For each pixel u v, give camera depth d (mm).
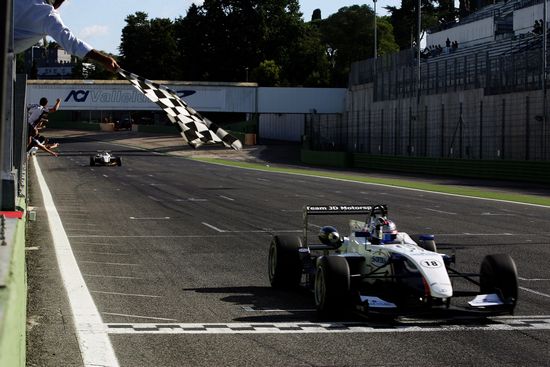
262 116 175625
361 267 15844
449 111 88000
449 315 14953
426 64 96062
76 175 73188
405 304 14672
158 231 30312
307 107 130625
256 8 187750
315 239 28031
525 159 73938
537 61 74062
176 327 13969
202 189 56500
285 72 189000
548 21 93688
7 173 12375
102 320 14359
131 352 12047
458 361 11773
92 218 35281
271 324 14336
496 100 78812
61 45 6266
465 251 24859
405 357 11992
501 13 108500
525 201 46719
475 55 84000
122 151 136875
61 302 15961
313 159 113562
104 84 124188
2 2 4250
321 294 14836
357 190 56688
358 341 13047
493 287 14727
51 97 123625
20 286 7156
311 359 11812
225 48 187000
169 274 20188
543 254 24266
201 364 11414
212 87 128375
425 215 37719
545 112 70562
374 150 109750
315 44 194875
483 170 76125
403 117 100000
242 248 25500
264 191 54781
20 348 6652
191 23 189125
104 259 22641
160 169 87250
